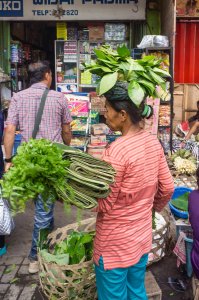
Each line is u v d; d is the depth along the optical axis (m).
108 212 1.92
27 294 3.11
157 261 3.49
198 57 7.41
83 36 6.90
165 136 6.07
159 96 2.01
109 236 1.95
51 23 7.81
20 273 3.40
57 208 4.82
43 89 3.32
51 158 1.67
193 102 7.18
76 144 5.62
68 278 2.50
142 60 1.92
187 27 7.32
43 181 1.70
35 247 3.34
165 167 2.14
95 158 1.79
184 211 3.50
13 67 7.13
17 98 3.29
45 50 9.17
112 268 1.97
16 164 1.70
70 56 6.87
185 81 7.50
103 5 6.68
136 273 2.11
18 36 7.48
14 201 1.67
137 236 1.98
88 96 5.84
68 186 1.73
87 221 3.10
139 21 6.90
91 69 1.91
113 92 1.88
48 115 3.29
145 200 1.99
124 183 1.87
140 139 1.94
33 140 1.79
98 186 1.76
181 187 4.12
